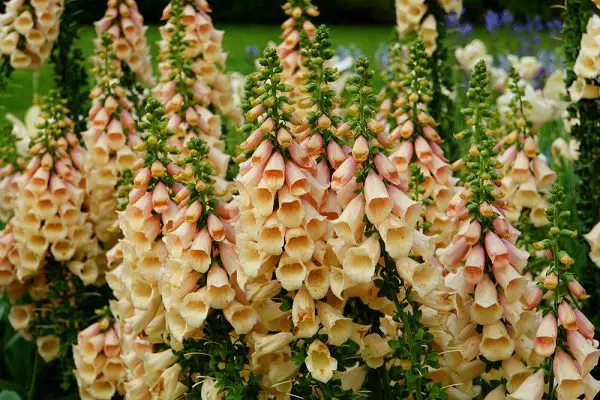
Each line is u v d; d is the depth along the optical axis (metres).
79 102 2.02
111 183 1.75
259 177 1.16
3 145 1.91
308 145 1.20
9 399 1.75
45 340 1.82
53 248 1.75
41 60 1.97
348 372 1.23
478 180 1.22
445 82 2.00
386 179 1.17
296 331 1.17
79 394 1.80
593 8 1.74
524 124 1.66
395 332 1.27
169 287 1.24
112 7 1.96
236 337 1.25
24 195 1.73
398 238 1.14
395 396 1.26
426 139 1.52
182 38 1.71
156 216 1.30
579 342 1.15
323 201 1.20
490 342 1.23
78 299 1.80
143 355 1.36
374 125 1.16
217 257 1.23
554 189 1.16
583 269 1.75
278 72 1.18
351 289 1.19
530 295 1.19
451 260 1.25
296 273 1.16
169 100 1.70
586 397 1.18
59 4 1.96
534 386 1.18
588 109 1.76
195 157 1.23
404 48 2.10
